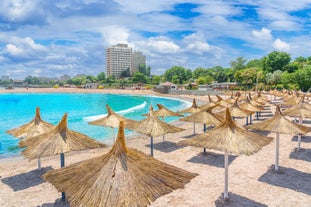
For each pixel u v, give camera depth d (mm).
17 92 93312
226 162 9297
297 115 15664
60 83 165375
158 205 9078
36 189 10617
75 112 40625
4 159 15633
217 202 9219
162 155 15234
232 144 8641
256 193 9844
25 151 9273
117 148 5703
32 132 12156
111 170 5328
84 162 6281
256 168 12461
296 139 17891
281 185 10492
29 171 12734
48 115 37000
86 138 9555
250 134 9336
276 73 85188
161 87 93562
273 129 11305
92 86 132375
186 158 14453
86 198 5031
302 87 68500
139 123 15055
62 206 9133
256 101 29672
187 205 9055
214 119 15555
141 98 74188
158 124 14492
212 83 114625
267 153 14758
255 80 93875
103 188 5066
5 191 10469
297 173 11719
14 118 34188
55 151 8656
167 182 5566
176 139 19578
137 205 4797
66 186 5668
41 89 106375
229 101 30062
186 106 50719
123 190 4980
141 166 5629
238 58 122375
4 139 21750
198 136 9617
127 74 178625
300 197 9438
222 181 11039
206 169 12578
